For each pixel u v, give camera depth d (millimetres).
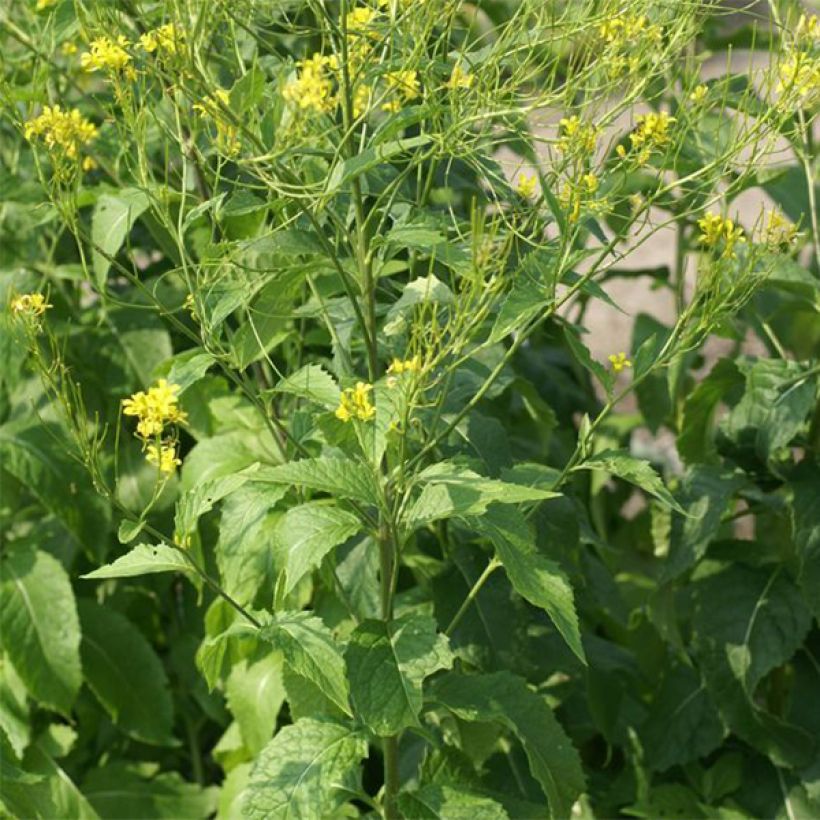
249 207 641
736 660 843
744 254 761
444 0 660
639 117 654
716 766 903
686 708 901
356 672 614
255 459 809
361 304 719
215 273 663
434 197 896
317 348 900
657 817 883
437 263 772
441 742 817
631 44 652
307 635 603
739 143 629
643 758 907
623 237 626
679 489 928
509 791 861
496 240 665
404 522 630
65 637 896
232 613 815
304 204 623
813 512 807
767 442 796
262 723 845
